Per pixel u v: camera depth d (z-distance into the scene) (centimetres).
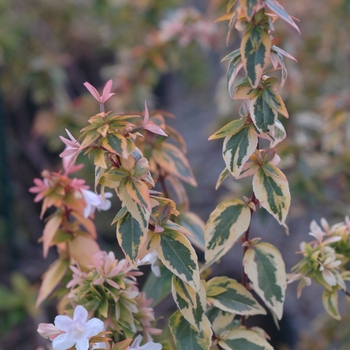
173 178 66
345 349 73
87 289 57
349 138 89
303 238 130
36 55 131
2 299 97
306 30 122
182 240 54
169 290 62
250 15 52
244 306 57
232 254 133
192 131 158
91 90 53
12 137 156
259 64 53
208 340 55
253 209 56
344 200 98
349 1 113
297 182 86
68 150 53
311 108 108
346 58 124
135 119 65
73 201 61
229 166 54
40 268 142
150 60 102
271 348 56
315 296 127
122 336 59
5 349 118
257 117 54
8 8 131
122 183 53
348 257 61
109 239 145
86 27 153
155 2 121
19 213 154
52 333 54
